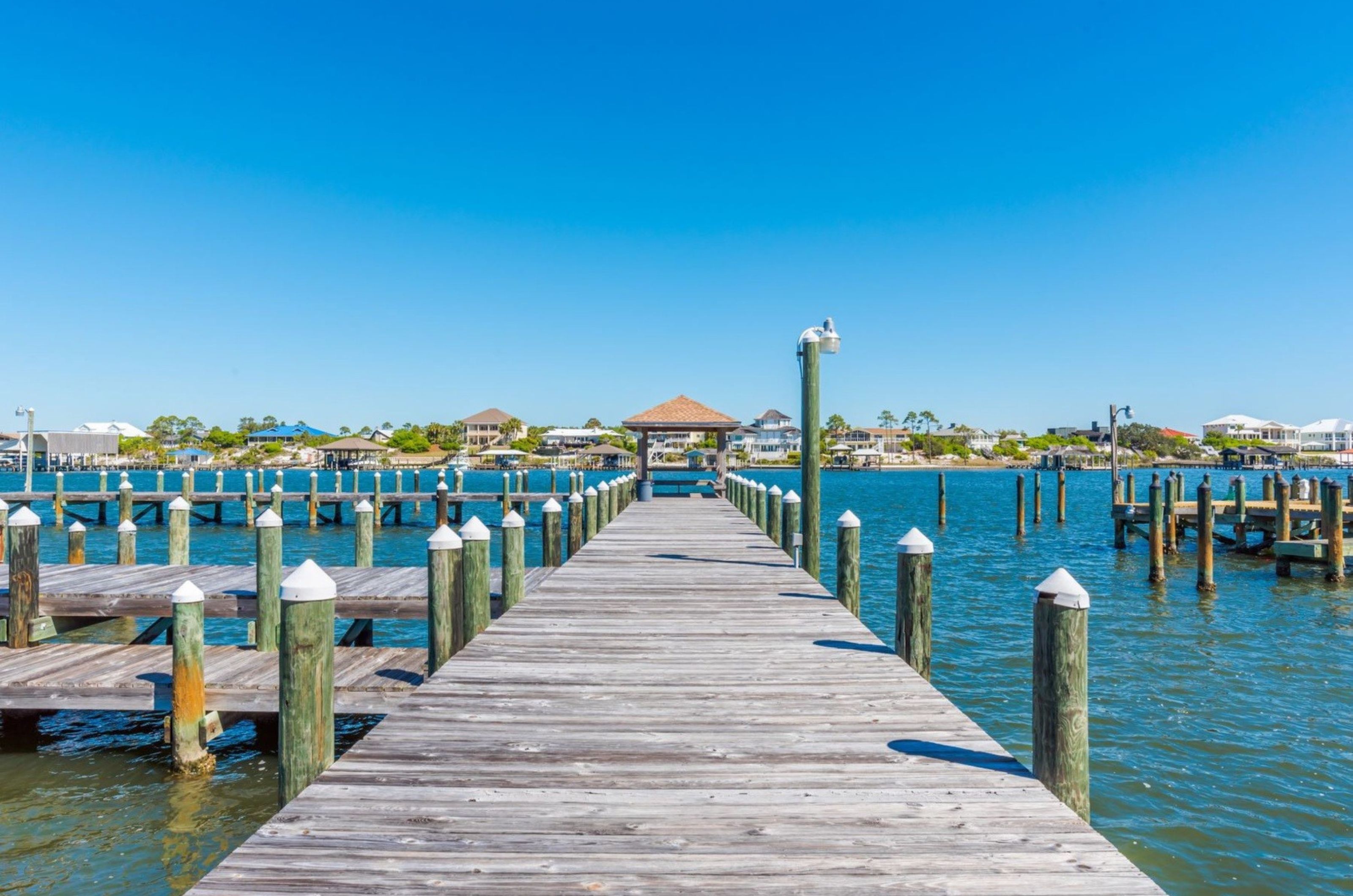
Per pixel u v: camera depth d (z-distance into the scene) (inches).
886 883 112.3
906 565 235.3
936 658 463.5
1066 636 145.1
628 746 165.5
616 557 450.6
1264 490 1141.7
